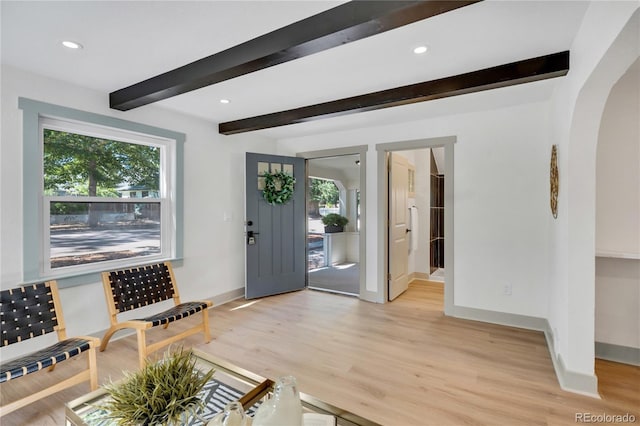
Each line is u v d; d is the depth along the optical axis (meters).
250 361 2.54
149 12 1.74
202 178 3.84
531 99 3.09
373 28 1.66
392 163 4.22
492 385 2.20
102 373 2.38
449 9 1.50
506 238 3.34
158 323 2.44
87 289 2.85
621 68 1.64
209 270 3.93
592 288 2.09
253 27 1.89
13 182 2.43
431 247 5.73
